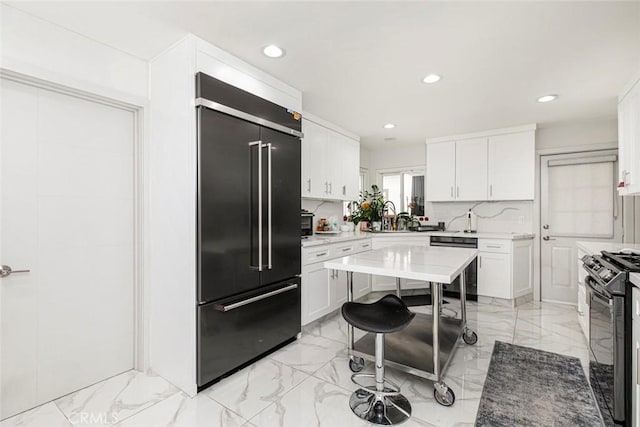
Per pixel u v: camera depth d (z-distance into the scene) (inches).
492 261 149.5
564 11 67.2
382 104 124.3
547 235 157.5
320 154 141.6
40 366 72.8
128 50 82.7
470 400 73.9
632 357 56.8
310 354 98.2
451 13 68.3
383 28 73.9
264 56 86.9
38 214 72.4
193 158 76.0
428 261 77.6
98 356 82.4
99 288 82.4
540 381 81.9
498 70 94.8
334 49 83.3
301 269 110.7
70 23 71.2
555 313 137.3
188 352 76.4
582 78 99.9
